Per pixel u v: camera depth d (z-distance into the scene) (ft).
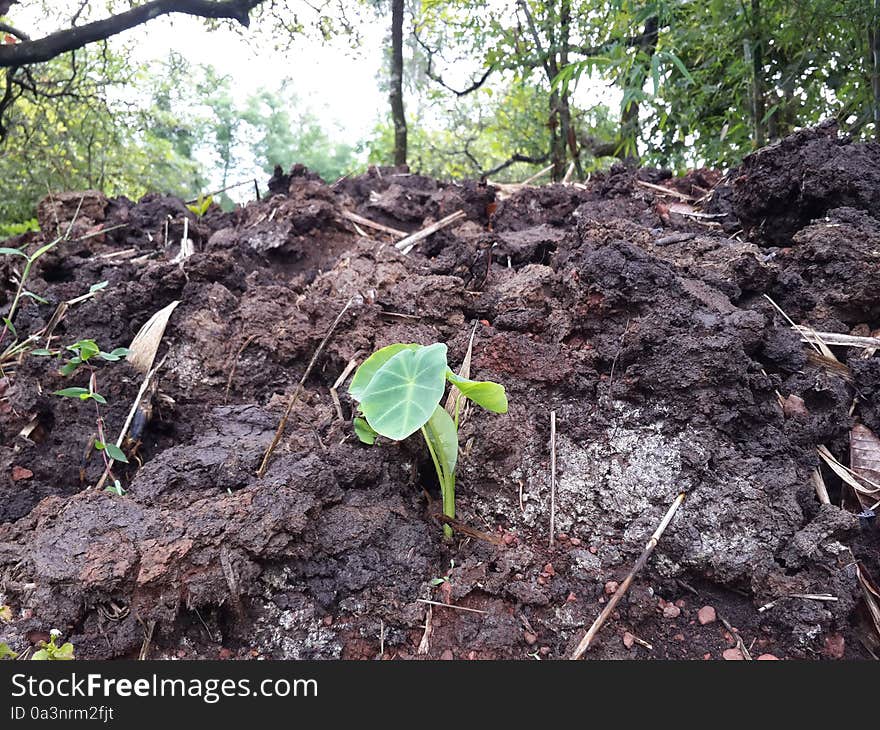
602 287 6.65
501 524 5.91
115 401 6.89
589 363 6.46
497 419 6.13
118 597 4.75
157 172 40.88
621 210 9.27
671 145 15.99
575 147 19.08
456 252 8.63
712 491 5.53
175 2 21.45
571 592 5.32
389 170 12.25
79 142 30.58
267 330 7.43
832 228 7.33
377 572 5.24
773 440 5.79
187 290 7.87
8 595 4.91
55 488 6.23
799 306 7.15
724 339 5.90
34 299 8.24
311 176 11.23
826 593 4.99
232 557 4.85
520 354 6.54
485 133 29.37
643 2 11.93
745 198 8.30
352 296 7.75
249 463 5.78
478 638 4.98
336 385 6.98
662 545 5.42
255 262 9.19
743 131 12.61
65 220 10.12
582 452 5.95
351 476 5.85
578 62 11.44
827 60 10.94
